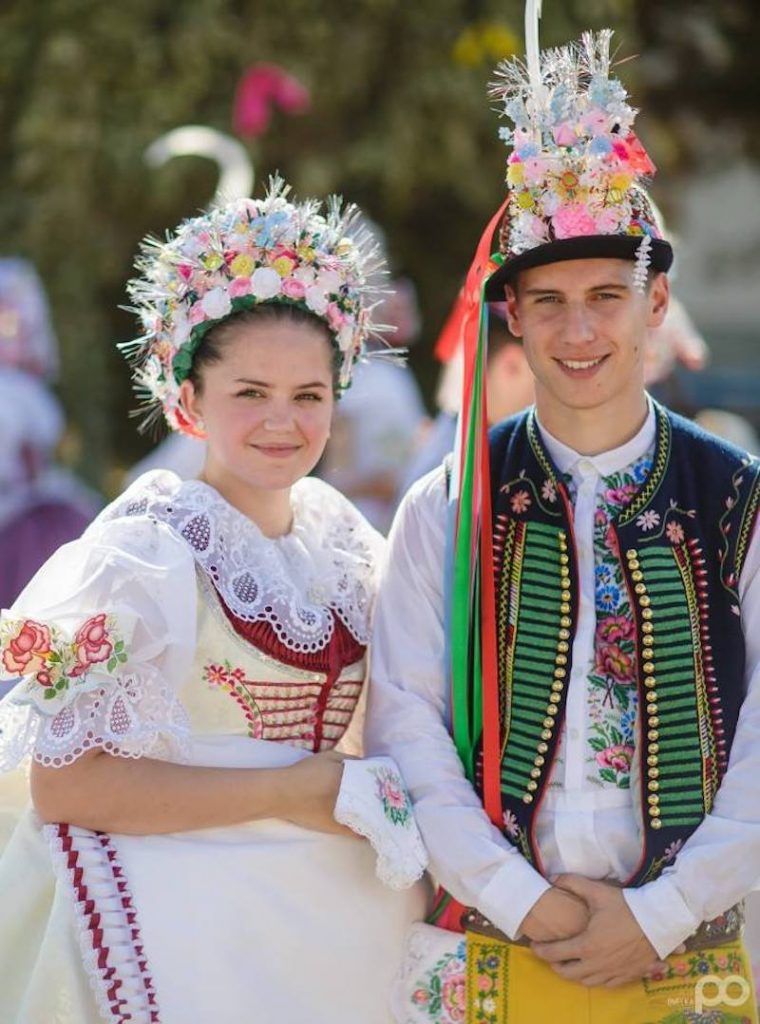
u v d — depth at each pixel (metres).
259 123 13.69
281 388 5.37
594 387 5.30
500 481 5.57
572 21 15.01
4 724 5.16
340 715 5.55
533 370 5.41
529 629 5.41
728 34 17.56
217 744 5.28
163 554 5.20
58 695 5.08
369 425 10.32
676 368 8.27
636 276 5.29
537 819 5.32
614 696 5.33
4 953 5.23
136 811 5.13
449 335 7.68
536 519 5.47
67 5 14.64
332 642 5.46
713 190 20.72
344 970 5.36
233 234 5.42
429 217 15.83
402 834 5.28
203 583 5.27
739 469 5.43
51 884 5.21
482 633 5.43
